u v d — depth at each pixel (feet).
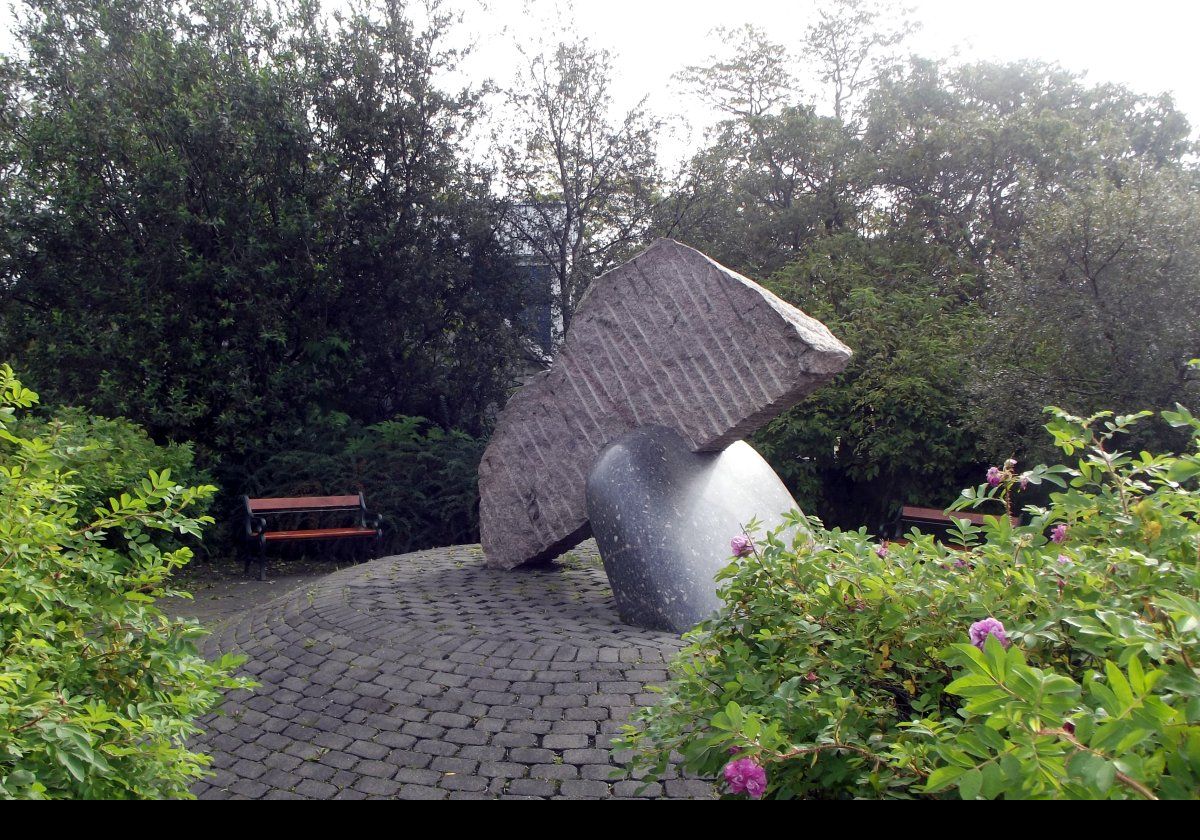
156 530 29.86
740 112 56.95
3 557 7.39
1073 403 25.58
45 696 6.14
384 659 14.69
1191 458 6.90
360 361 38.37
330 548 34.76
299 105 37.06
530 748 12.00
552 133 43.75
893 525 31.19
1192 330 24.12
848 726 6.28
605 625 15.83
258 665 15.24
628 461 17.34
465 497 35.58
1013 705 4.48
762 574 8.18
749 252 48.19
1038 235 27.20
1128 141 39.68
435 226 40.24
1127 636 5.04
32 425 24.14
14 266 34.37
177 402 33.32
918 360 30.91
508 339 42.78
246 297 35.37
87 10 37.17
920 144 41.73
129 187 33.88
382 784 11.60
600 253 45.80
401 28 39.06
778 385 17.54
